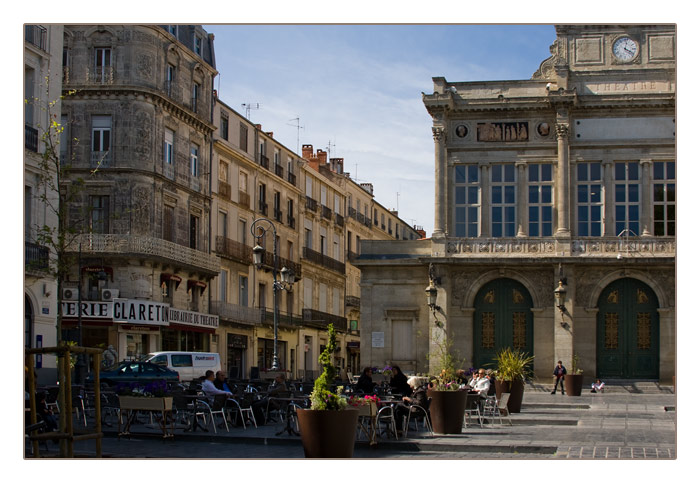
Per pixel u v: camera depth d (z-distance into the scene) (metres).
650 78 46.94
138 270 48.75
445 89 48.12
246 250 61.66
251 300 62.88
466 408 27.34
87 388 30.66
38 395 21.59
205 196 56.19
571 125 47.31
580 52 47.75
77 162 49.22
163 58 51.78
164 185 51.31
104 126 49.69
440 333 46.44
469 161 48.06
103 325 46.88
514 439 22.84
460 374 30.92
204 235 56.28
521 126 47.78
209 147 57.22
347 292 83.56
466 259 46.59
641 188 46.69
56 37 38.62
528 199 47.59
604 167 47.00
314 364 74.06
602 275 46.09
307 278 73.00
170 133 52.78
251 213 63.25
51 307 37.41
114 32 49.81
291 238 70.19
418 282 48.16
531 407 34.69
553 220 47.31
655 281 45.78
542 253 46.41
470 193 48.12
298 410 17.25
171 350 52.09
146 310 48.41
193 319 53.19
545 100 47.00
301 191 72.38
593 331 45.94
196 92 56.41
